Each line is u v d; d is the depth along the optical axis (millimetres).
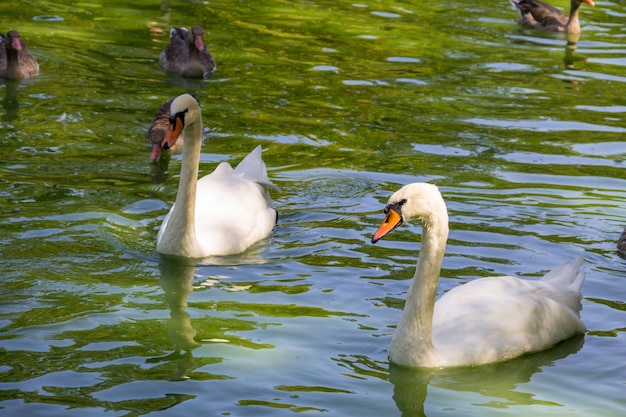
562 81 22594
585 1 27594
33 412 8727
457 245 13125
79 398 9023
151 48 23797
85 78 21047
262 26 26453
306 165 16453
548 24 27938
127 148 17078
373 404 9148
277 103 19969
